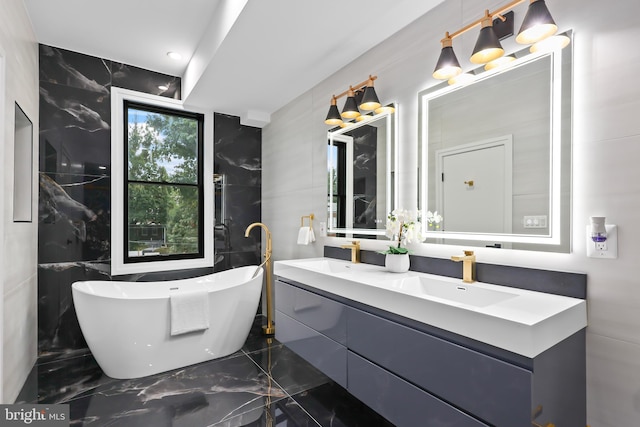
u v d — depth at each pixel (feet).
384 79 7.01
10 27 6.11
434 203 5.99
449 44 5.15
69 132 8.90
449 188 5.73
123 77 9.76
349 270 7.09
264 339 9.99
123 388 6.98
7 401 6.00
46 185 8.54
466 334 3.62
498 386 3.34
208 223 11.27
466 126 5.47
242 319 9.00
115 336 7.21
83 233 9.08
